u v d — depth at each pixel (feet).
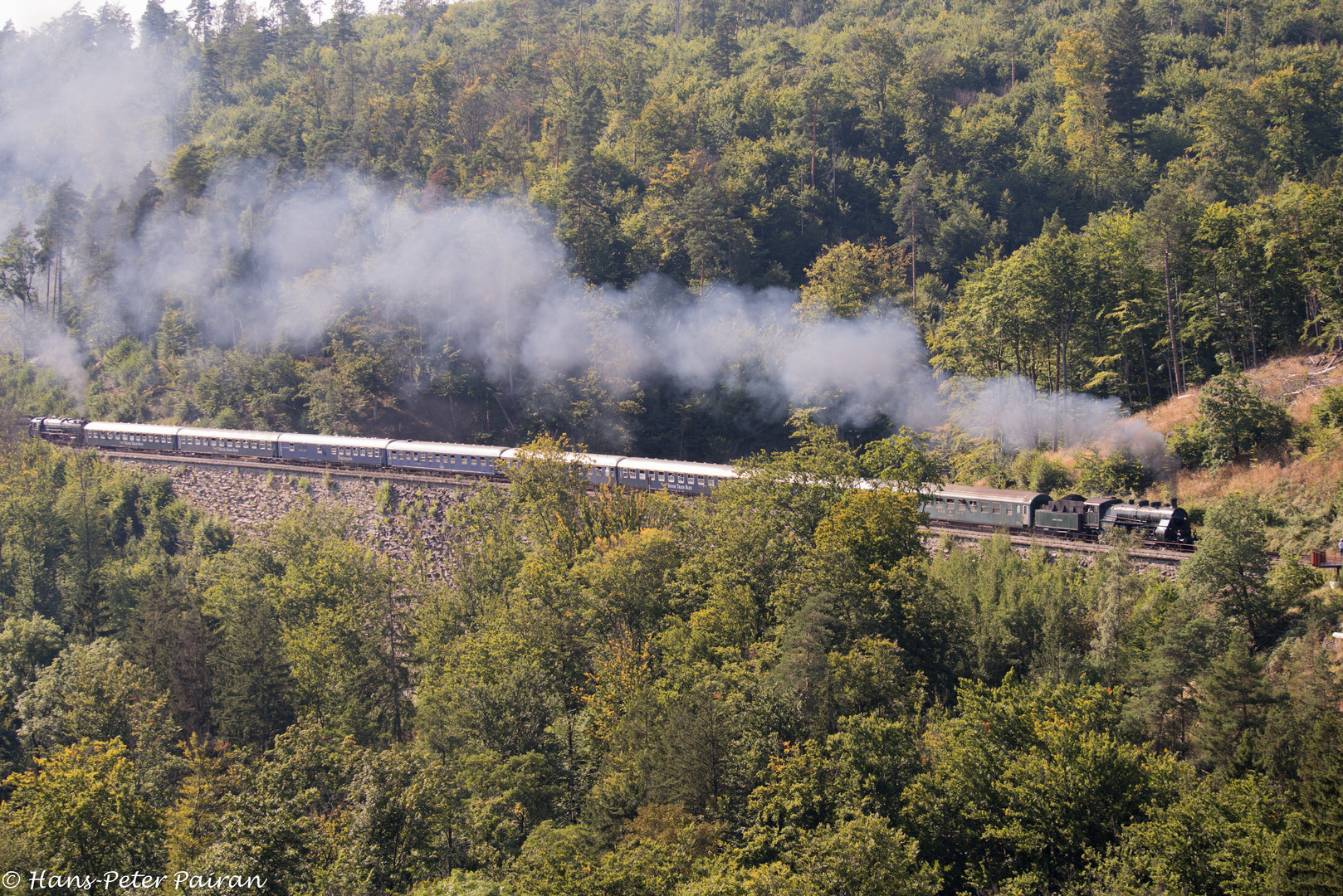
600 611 193.57
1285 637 151.33
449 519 272.31
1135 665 146.92
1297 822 97.40
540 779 156.46
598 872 106.93
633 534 213.46
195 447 346.33
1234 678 125.80
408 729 206.69
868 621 155.63
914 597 161.79
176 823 152.56
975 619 169.99
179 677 209.77
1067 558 188.24
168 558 302.04
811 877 99.96
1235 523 161.99
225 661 209.36
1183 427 234.79
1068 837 107.34
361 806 122.93
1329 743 103.86
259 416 398.01
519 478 251.39
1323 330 253.03
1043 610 167.02
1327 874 90.17
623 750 147.33
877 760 120.88
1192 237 270.46
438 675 195.42
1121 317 276.62
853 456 222.28
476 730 163.73
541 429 380.99
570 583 202.59
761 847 115.85
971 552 194.80
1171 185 271.69
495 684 173.37
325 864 119.03
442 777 137.90
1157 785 110.52
